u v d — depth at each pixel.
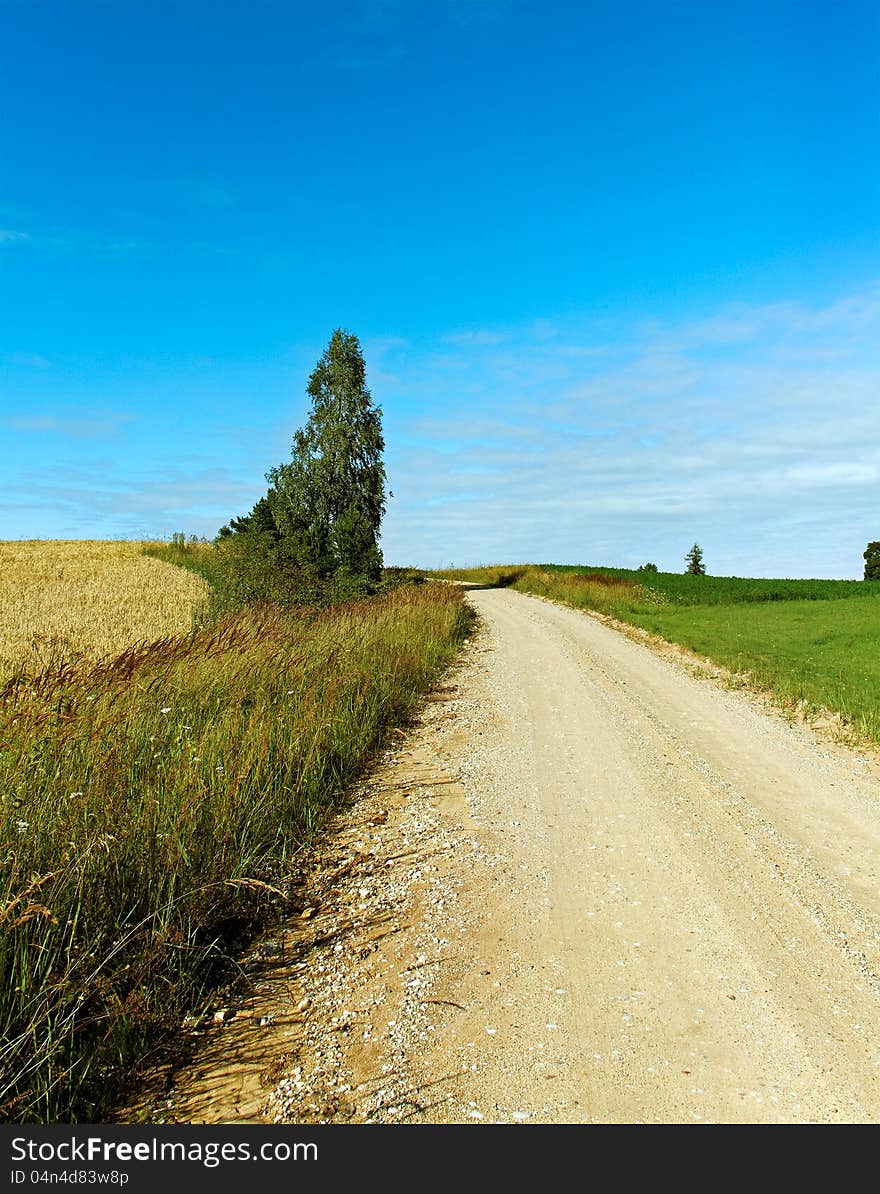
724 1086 3.47
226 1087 3.55
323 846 6.73
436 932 5.10
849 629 23.06
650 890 5.77
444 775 8.98
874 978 4.51
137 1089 3.56
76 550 55.91
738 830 7.14
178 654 9.79
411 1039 3.87
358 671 11.82
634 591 37.16
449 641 20.95
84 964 3.90
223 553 32.16
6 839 4.23
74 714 6.11
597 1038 3.85
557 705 13.20
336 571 28.06
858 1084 3.49
